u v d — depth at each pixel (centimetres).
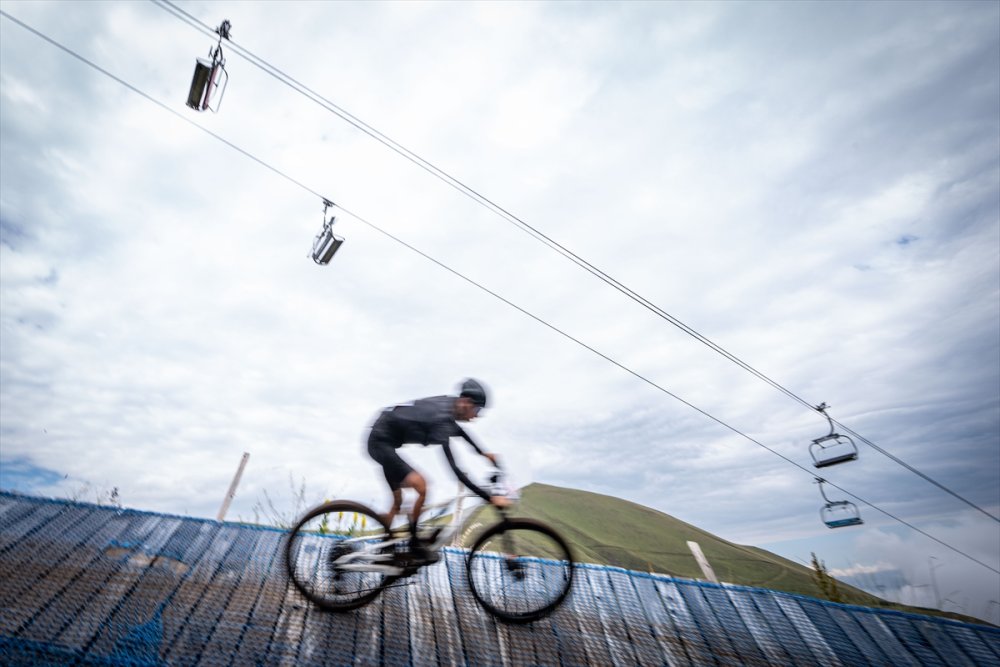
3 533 377
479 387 346
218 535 432
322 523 360
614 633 384
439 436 312
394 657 316
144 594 339
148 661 280
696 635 402
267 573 381
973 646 418
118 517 434
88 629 298
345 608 331
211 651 296
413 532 300
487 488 315
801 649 405
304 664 298
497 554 379
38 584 328
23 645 276
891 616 454
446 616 360
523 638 352
